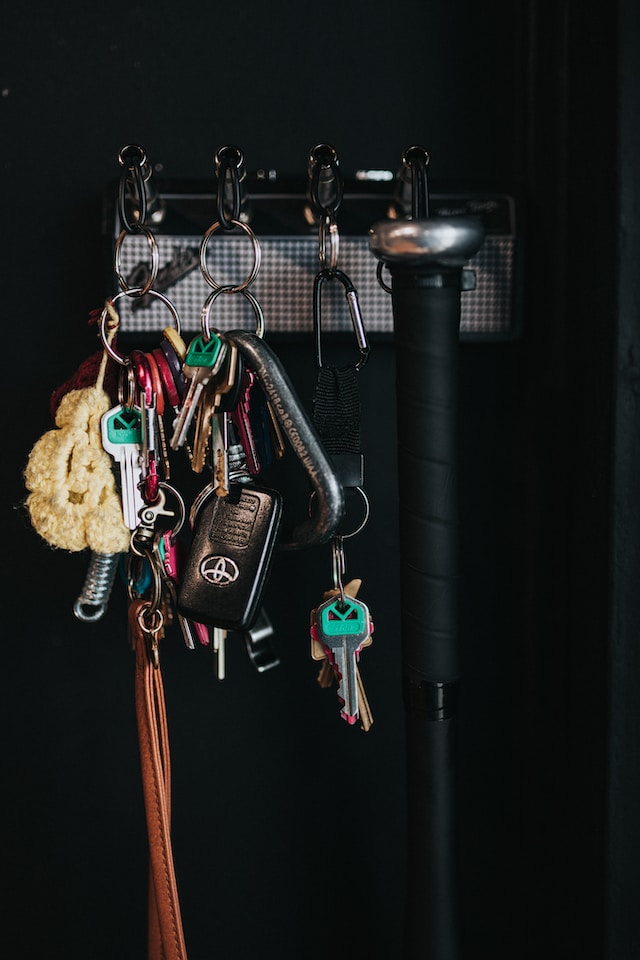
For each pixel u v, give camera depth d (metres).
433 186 0.85
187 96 0.89
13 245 0.89
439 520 0.75
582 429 0.80
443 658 0.77
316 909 0.97
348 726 0.95
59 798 0.95
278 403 0.68
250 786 0.96
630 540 0.74
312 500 0.71
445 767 0.78
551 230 0.87
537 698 0.94
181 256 0.84
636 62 0.70
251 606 0.70
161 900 0.77
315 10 0.88
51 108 0.88
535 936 0.95
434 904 0.79
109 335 0.73
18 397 0.91
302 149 0.89
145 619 0.74
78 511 0.73
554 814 0.90
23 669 0.94
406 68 0.89
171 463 0.90
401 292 0.72
